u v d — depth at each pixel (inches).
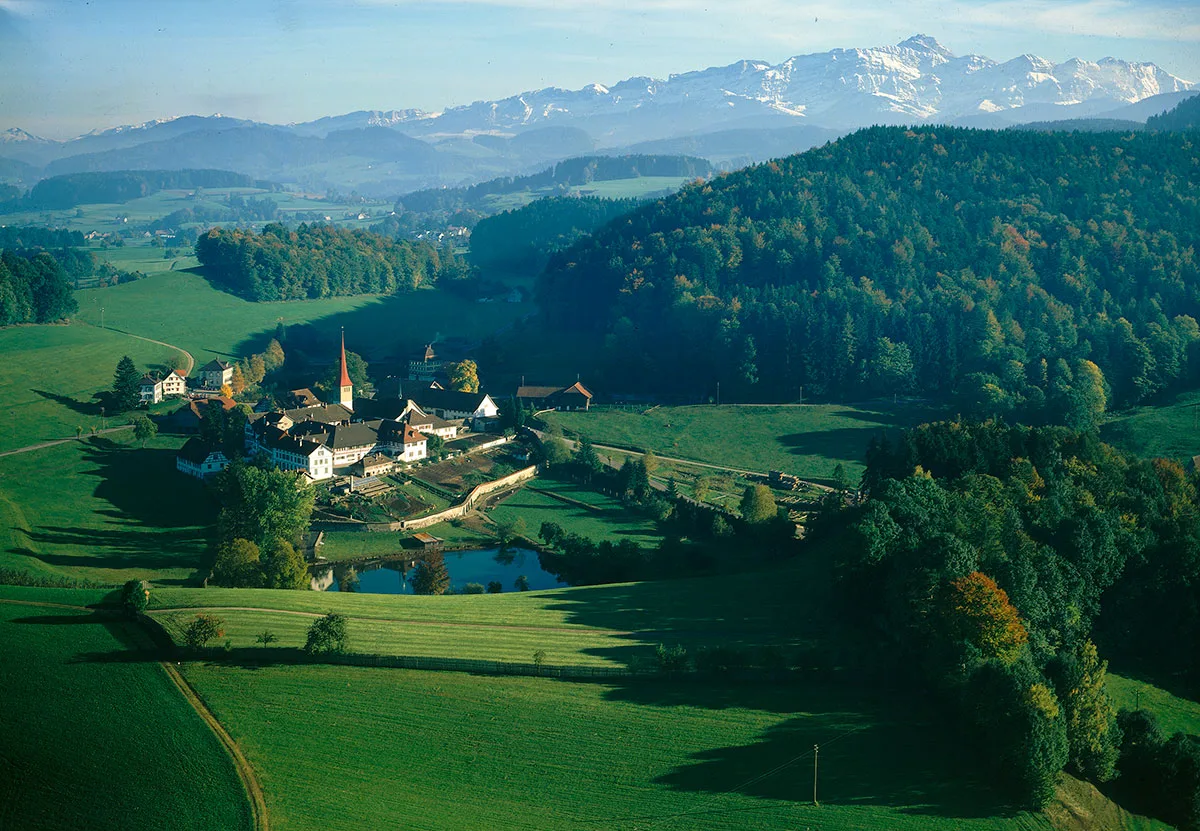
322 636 4867.1
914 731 4360.2
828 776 4067.4
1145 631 5482.3
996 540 5285.4
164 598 5521.7
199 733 4254.4
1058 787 4037.9
